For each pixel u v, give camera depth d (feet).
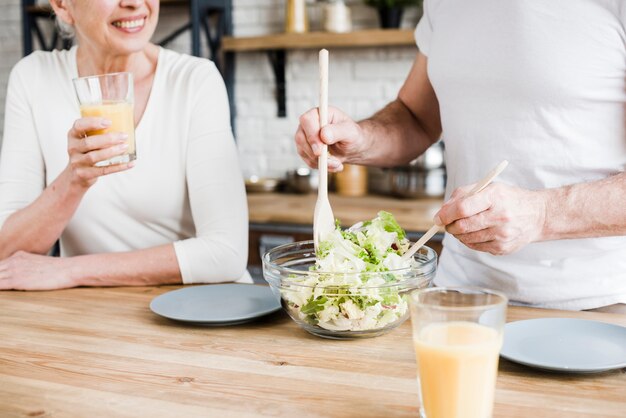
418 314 2.70
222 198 5.58
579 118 4.44
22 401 3.05
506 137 4.67
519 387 3.11
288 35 11.09
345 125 4.68
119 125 4.56
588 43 4.30
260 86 12.35
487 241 3.72
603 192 3.83
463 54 4.80
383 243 3.83
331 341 3.76
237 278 5.49
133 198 5.85
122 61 5.75
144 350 3.68
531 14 4.42
